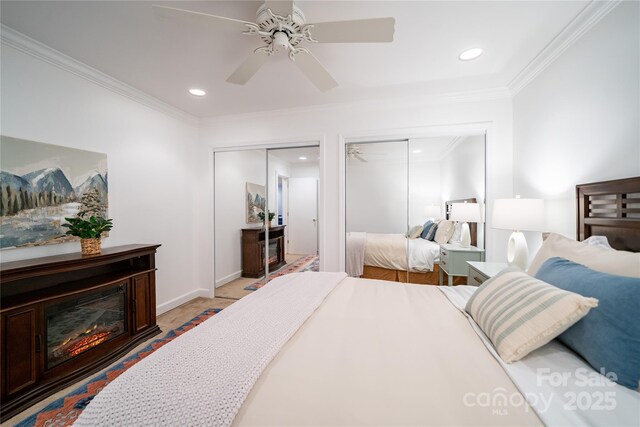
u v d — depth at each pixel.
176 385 0.71
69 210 1.95
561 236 1.33
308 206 3.71
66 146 1.94
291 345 0.93
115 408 0.67
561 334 0.87
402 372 0.76
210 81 2.29
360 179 2.97
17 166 1.67
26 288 1.66
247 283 3.72
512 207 1.83
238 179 3.81
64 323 1.67
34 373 1.47
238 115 3.12
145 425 0.62
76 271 1.96
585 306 0.75
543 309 0.83
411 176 3.24
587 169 1.49
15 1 1.36
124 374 0.78
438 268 2.98
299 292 1.48
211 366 0.78
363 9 1.44
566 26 1.56
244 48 1.81
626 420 0.57
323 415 0.61
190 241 3.20
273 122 3.03
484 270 1.92
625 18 1.24
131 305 2.08
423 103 2.60
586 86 1.50
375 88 2.41
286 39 1.35
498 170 2.43
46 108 1.83
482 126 2.46
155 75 2.18
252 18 1.53
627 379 0.67
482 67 2.05
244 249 3.92
